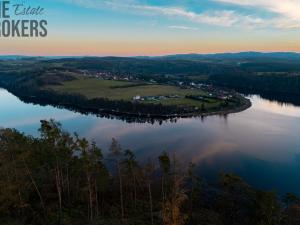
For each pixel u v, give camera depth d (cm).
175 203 5588
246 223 7150
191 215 7356
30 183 7288
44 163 7531
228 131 19150
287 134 18038
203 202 8456
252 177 11638
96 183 7412
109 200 7944
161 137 18000
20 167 6856
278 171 12244
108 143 16775
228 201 8075
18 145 6812
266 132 18612
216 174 11781
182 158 13925
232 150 15038
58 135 7031
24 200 6794
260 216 6950
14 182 6581
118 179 9194
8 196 6312
